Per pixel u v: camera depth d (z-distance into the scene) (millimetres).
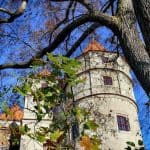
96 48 29281
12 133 3488
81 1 7969
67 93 3695
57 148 3281
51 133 3279
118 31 6867
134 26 6828
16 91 3551
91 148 3305
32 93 3594
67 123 3484
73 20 8398
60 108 3621
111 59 11422
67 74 3689
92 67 31406
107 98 32188
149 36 6152
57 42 7977
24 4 7648
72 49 9430
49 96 3598
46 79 3697
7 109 3518
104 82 32688
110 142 28234
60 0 8523
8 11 7520
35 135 3352
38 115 3535
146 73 5988
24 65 7844
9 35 9305
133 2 6559
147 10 6238
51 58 3582
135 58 6270
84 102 30547
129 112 32938
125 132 30625
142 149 4094
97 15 7320
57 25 9922
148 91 5855
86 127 3463
